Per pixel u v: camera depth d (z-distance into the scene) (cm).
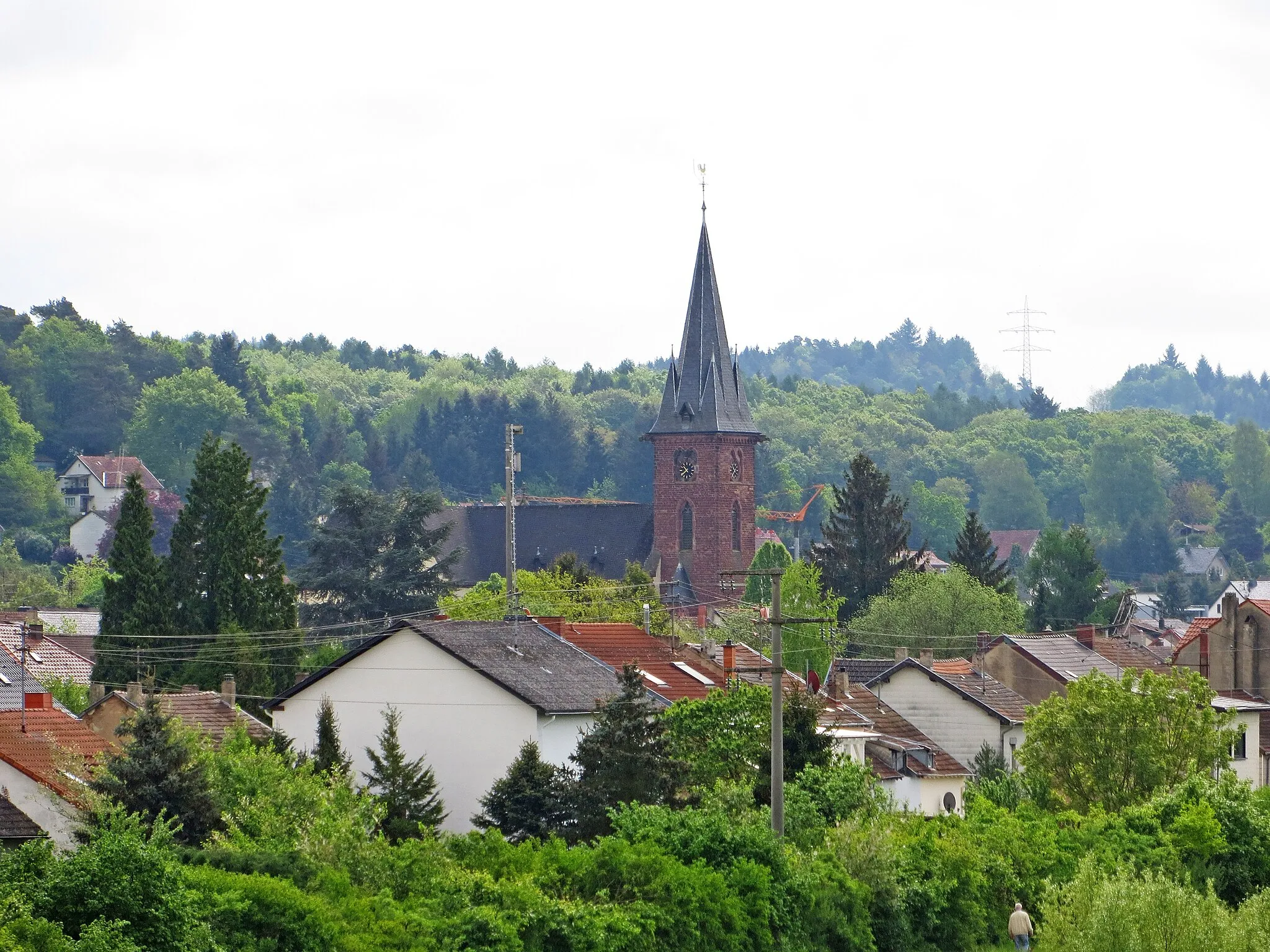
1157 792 12900
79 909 6888
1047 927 9719
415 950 7756
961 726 16875
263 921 7550
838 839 10450
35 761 10538
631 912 8712
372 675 13350
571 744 12925
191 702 14325
